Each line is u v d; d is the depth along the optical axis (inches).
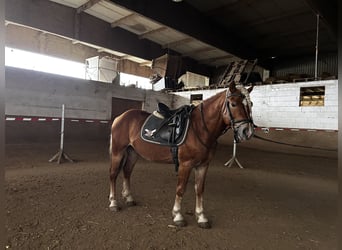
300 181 170.9
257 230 89.3
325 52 513.7
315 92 318.0
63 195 120.3
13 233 78.9
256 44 494.3
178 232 84.6
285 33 437.4
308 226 94.5
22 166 181.8
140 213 100.9
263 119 353.4
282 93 335.9
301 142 311.3
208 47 480.7
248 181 166.9
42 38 434.3
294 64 553.6
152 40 464.4
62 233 80.7
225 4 353.4
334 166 229.6
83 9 347.3
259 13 373.7
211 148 87.6
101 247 72.9
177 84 509.0
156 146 93.8
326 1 291.1
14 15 299.7
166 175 173.8
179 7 348.8
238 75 458.3
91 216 95.9
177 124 88.4
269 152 309.6
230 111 81.2
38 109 295.1
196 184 92.4
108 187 137.9
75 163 203.6
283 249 76.0
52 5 334.0
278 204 120.3
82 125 340.2
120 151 105.7
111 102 381.1
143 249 72.6
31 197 114.9
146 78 618.5
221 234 84.7
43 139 299.0
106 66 480.7
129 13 365.1
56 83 312.0
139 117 106.6
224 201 121.6
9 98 270.7
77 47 488.7
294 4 339.6
